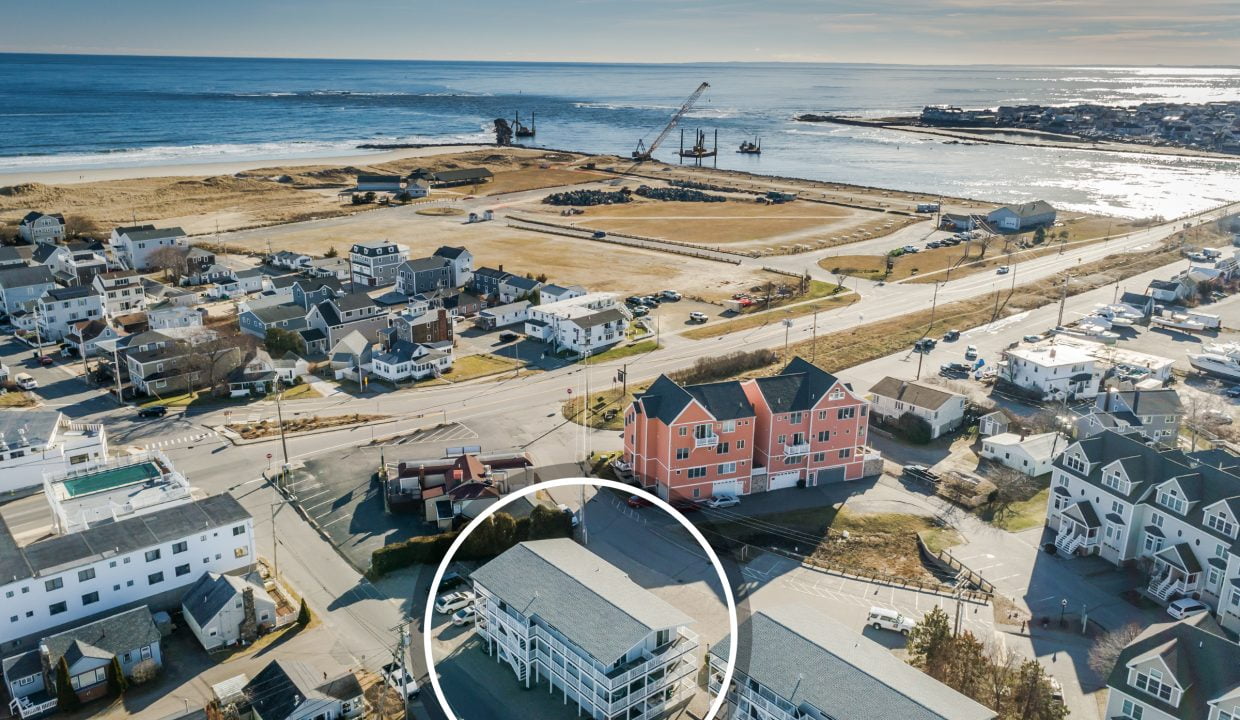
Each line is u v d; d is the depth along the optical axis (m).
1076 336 146.12
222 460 99.00
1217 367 129.25
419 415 113.25
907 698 51.09
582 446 103.56
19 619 65.38
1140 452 81.19
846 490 94.94
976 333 149.25
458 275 179.25
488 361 135.25
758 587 75.69
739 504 91.19
